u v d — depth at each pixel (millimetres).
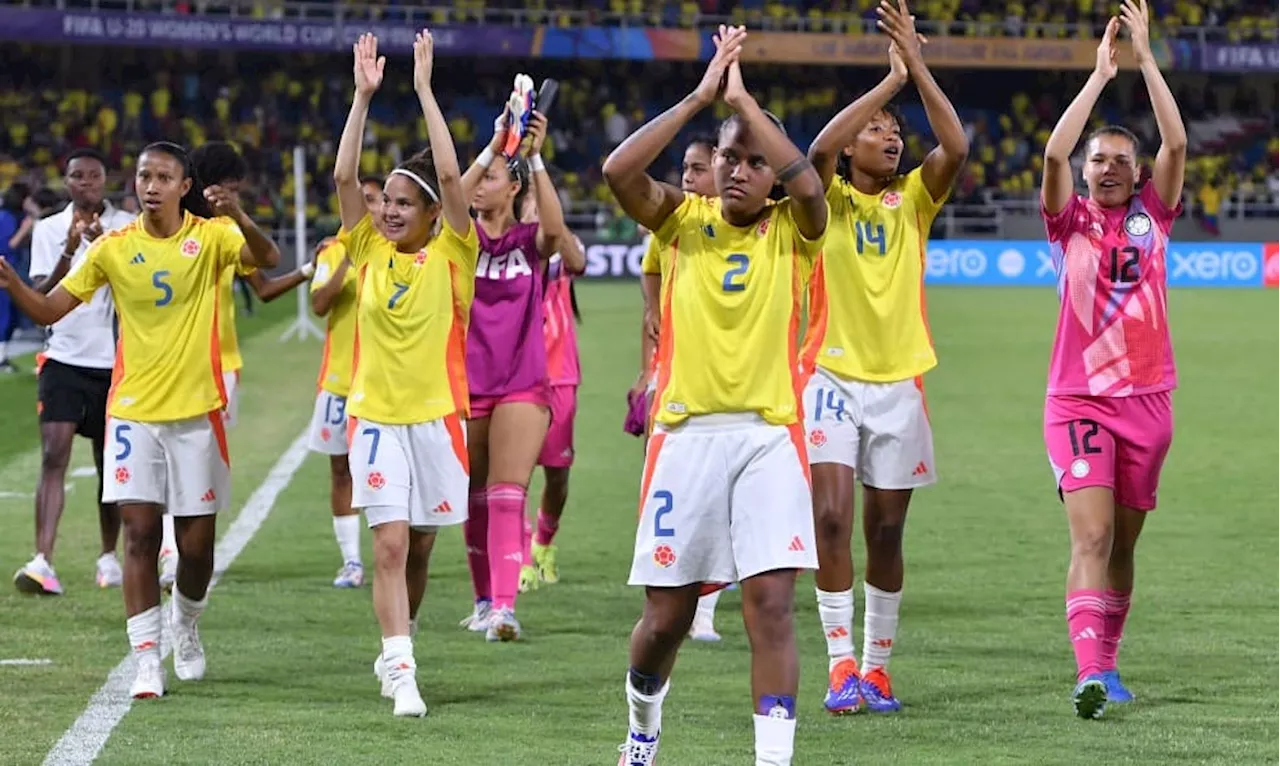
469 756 11828
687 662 15297
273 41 84812
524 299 16609
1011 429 33344
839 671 13359
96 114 84938
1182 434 32594
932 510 24375
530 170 16266
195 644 14383
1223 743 12297
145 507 13938
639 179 10438
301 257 49781
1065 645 15938
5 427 33625
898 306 13508
